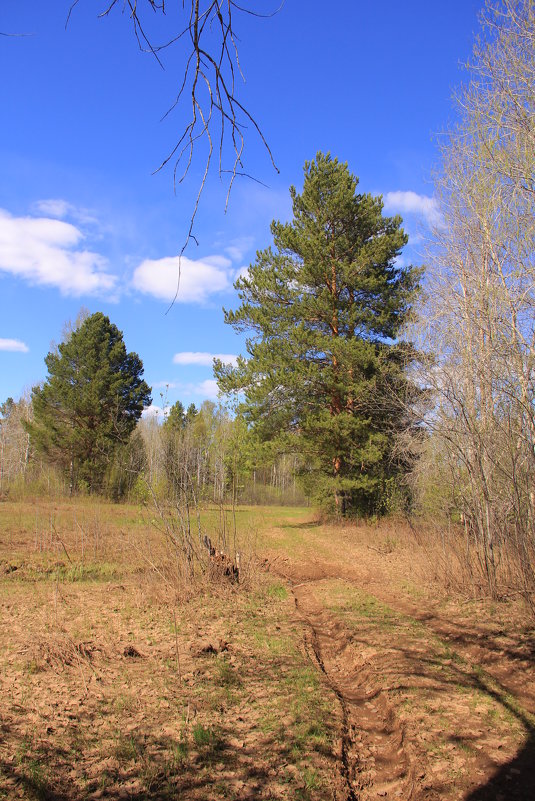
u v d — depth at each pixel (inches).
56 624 323.9
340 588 458.6
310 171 971.9
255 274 996.6
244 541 597.9
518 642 280.8
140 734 190.4
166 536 490.0
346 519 983.6
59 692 225.0
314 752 178.7
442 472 558.9
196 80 94.0
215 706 213.0
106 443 1378.0
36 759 170.1
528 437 356.5
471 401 426.6
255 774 165.5
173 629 319.3
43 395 1483.8
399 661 262.7
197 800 151.0
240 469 879.7
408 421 785.6
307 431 959.0
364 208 933.2
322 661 286.0
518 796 149.9
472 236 502.3
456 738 183.9
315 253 922.7
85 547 641.6
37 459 1568.7
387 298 928.9
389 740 195.8
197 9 88.2
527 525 359.6
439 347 547.5
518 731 187.5
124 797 152.4
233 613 365.7
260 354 973.8
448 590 413.1
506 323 418.0
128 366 1565.0
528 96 390.6
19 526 800.3
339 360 908.0
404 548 658.8
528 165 388.2
